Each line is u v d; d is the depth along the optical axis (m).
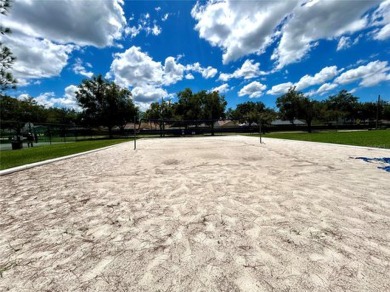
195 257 1.60
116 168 5.38
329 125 37.78
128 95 30.78
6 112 20.70
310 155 6.80
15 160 6.70
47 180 4.22
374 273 1.37
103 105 29.45
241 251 1.67
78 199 3.05
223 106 38.22
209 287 1.29
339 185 3.42
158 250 1.71
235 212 2.45
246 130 33.53
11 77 8.04
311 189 3.25
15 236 2.01
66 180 4.20
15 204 2.88
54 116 43.09
